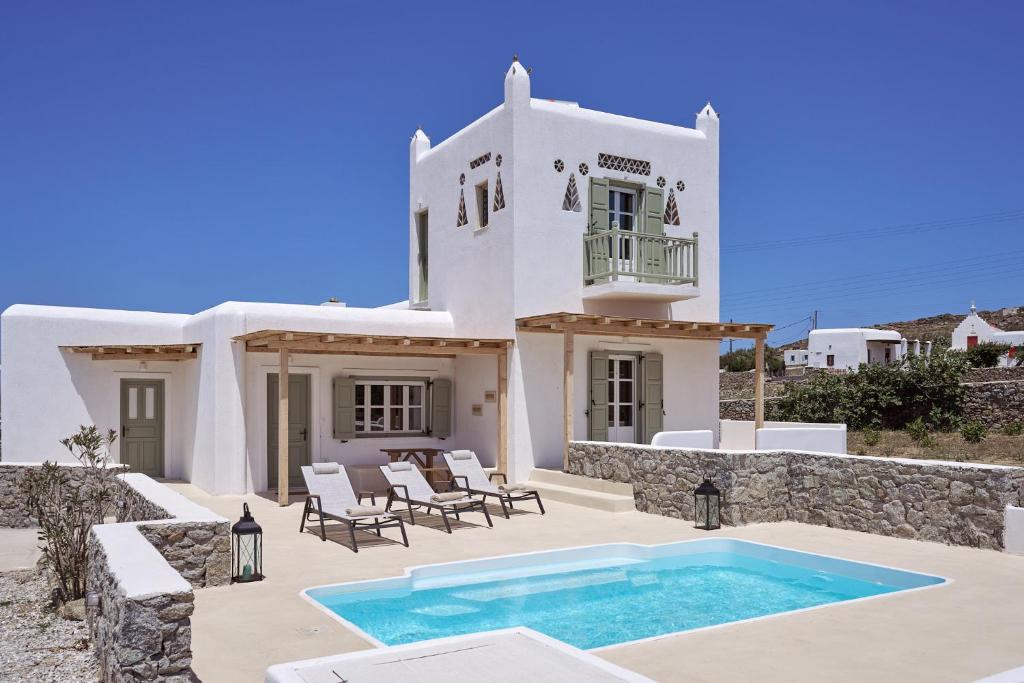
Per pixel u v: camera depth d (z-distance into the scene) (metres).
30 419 14.71
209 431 13.38
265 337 11.92
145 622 4.37
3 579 8.16
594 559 9.06
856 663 5.20
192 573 7.11
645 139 15.46
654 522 10.73
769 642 5.65
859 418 25.50
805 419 26.70
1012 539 8.55
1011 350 38.72
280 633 5.82
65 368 14.88
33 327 14.79
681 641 5.68
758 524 10.51
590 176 14.80
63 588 7.08
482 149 15.02
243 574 7.40
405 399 15.54
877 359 43.16
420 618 6.94
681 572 8.71
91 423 14.89
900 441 22.36
